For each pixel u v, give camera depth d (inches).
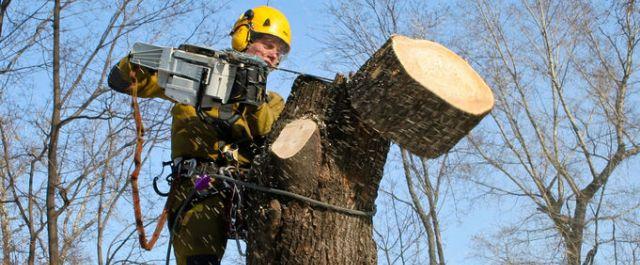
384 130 194.5
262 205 201.0
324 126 199.5
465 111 189.6
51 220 326.6
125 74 223.6
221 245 230.8
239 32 255.3
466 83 198.2
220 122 226.5
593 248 682.2
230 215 221.0
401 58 191.5
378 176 202.1
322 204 196.7
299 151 193.6
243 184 205.0
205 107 213.3
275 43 254.2
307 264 195.3
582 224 701.3
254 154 233.1
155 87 231.9
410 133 194.2
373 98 192.5
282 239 196.9
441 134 193.6
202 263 227.0
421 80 189.8
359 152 198.7
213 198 229.3
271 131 209.2
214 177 218.4
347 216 198.7
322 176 197.3
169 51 210.8
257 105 213.8
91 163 429.7
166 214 231.5
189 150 233.3
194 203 229.8
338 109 200.2
